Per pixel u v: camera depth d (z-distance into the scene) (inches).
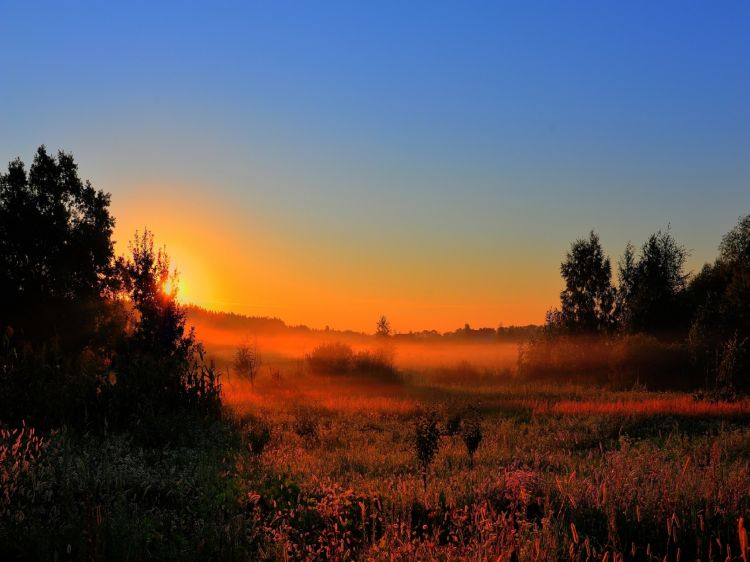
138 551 190.7
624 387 1523.1
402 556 194.1
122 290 1350.9
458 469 435.2
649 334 1913.1
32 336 1210.0
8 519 205.8
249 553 203.2
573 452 561.3
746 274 1694.1
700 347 1544.0
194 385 611.5
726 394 1040.2
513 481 287.6
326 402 978.1
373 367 1718.8
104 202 1392.7
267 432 546.9
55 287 1274.6
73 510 214.8
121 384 497.7
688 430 706.2
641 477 285.1
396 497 273.4
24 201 1278.3
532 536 205.9
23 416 429.7
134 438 428.1
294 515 249.0
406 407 885.2
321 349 1727.4
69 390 460.8
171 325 929.5
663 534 219.8
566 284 2137.1
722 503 241.3
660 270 1971.0
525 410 930.7
